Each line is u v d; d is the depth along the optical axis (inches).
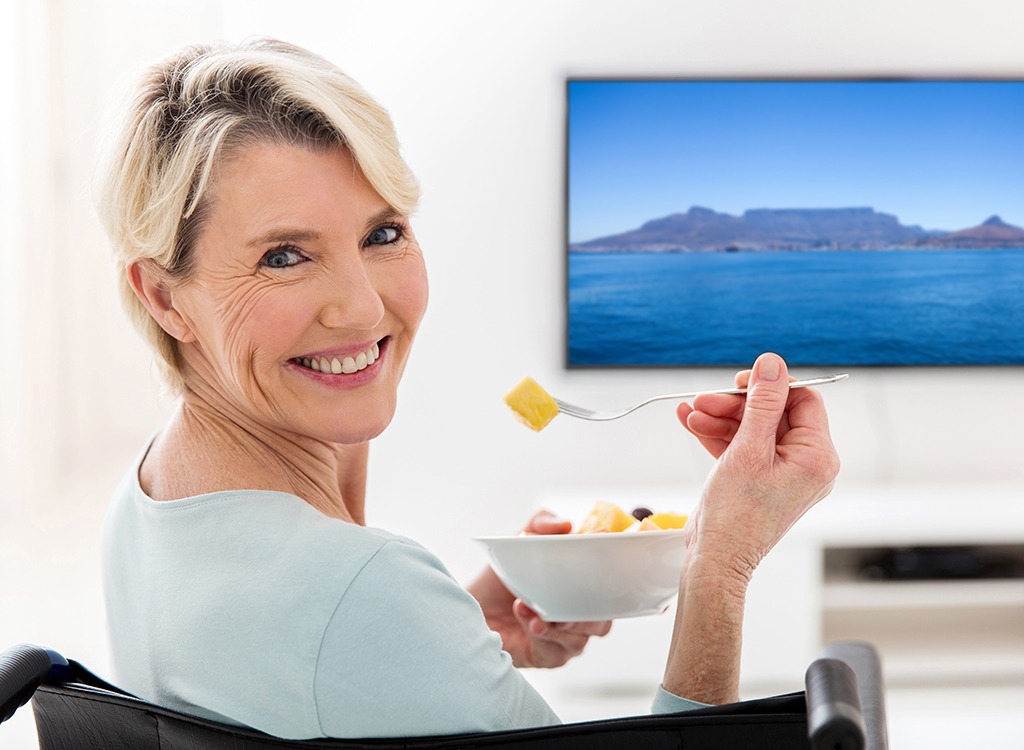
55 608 132.0
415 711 27.6
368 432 32.9
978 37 138.1
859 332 139.2
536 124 138.5
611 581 36.7
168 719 27.7
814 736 22.5
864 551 134.1
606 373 139.6
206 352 32.3
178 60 31.3
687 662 32.7
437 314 139.8
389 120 31.5
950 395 142.9
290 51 32.0
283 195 29.6
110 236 31.8
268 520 30.0
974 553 127.5
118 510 34.8
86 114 132.6
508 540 36.5
